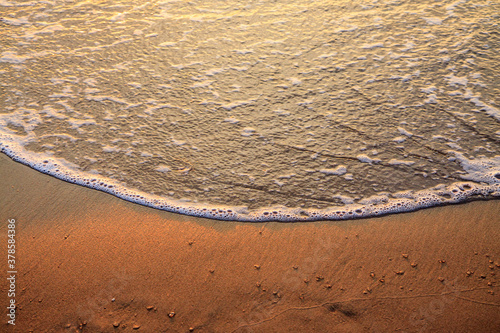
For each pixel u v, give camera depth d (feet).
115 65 13.93
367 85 13.02
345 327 6.89
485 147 10.72
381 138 11.12
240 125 11.62
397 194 9.58
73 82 13.10
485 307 7.09
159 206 9.25
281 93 12.78
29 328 6.82
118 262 7.88
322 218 9.01
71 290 7.37
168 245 8.27
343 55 14.43
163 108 12.19
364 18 16.39
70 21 16.25
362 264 7.92
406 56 14.25
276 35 15.51
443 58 14.03
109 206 9.18
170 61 14.17
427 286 7.47
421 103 12.21
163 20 16.40
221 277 7.67
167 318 7.02
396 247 8.25
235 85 13.15
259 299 7.32
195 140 11.15
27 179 9.72
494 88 12.67
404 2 17.35
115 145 10.92
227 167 10.35
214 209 9.21
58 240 8.27
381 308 7.14
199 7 17.26
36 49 14.52
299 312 7.11
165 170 10.23
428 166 10.27
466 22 15.88
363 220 8.94
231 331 6.86
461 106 12.05
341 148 10.86
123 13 16.83
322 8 17.08
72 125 11.49
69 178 9.84
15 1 17.39
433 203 9.28
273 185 9.86
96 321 6.94
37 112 11.85
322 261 7.99
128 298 7.29
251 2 17.53
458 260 7.92
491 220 8.75
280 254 8.14
